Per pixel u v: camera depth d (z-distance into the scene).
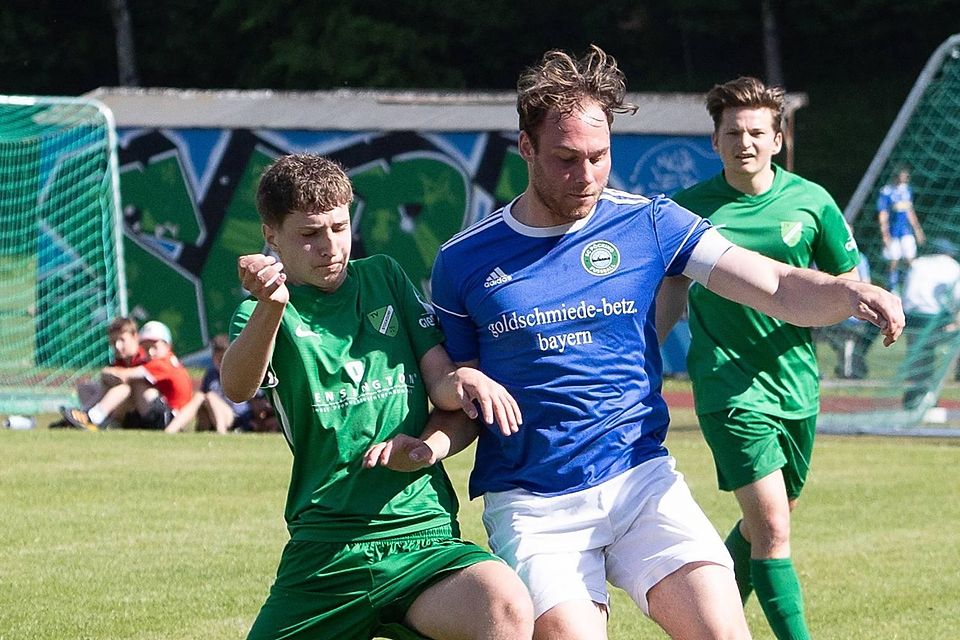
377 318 10.28
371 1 88.38
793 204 14.49
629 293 10.23
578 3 90.88
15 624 15.08
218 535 19.86
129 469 25.42
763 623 15.86
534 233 10.23
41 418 36.69
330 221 9.85
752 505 13.69
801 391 14.16
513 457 10.30
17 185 45.28
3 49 94.69
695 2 89.25
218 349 33.31
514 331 10.14
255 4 89.81
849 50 90.38
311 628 10.01
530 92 9.82
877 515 21.91
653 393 10.50
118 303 44.47
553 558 10.05
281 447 28.64
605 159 9.87
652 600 10.02
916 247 42.25
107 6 95.00
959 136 44.25
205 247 47.50
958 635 14.99
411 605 9.80
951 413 36.03
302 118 47.22
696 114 45.09
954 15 87.94
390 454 9.71
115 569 17.69
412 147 46.31
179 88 96.69
